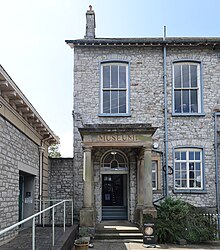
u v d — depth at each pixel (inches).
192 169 592.1
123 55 613.3
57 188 637.9
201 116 600.1
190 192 579.8
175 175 589.3
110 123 596.4
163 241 471.5
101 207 591.2
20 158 432.8
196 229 471.8
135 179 594.2
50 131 564.7
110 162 606.9
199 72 613.0
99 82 606.5
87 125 549.0
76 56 610.9
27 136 470.6
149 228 440.8
